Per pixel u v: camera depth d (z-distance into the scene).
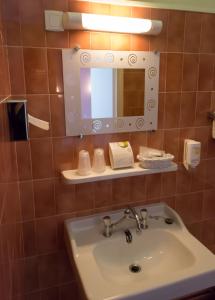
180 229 1.30
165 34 1.24
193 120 1.41
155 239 1.30
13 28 1.03
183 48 1.29
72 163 1.24
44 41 1.07
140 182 1.39
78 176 1.16
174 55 1.28
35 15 1.04
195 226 1.58
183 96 1.35
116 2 1.13
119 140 1.29
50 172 1.21
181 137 1.41
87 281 0.94
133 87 1.24
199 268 1.00
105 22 1.05
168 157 1.25
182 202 1.51
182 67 1.31
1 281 0.62
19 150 1.15
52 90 1.13
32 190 1.21
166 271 1.17
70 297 1.41
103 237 1.25
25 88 1.09
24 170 1.17
